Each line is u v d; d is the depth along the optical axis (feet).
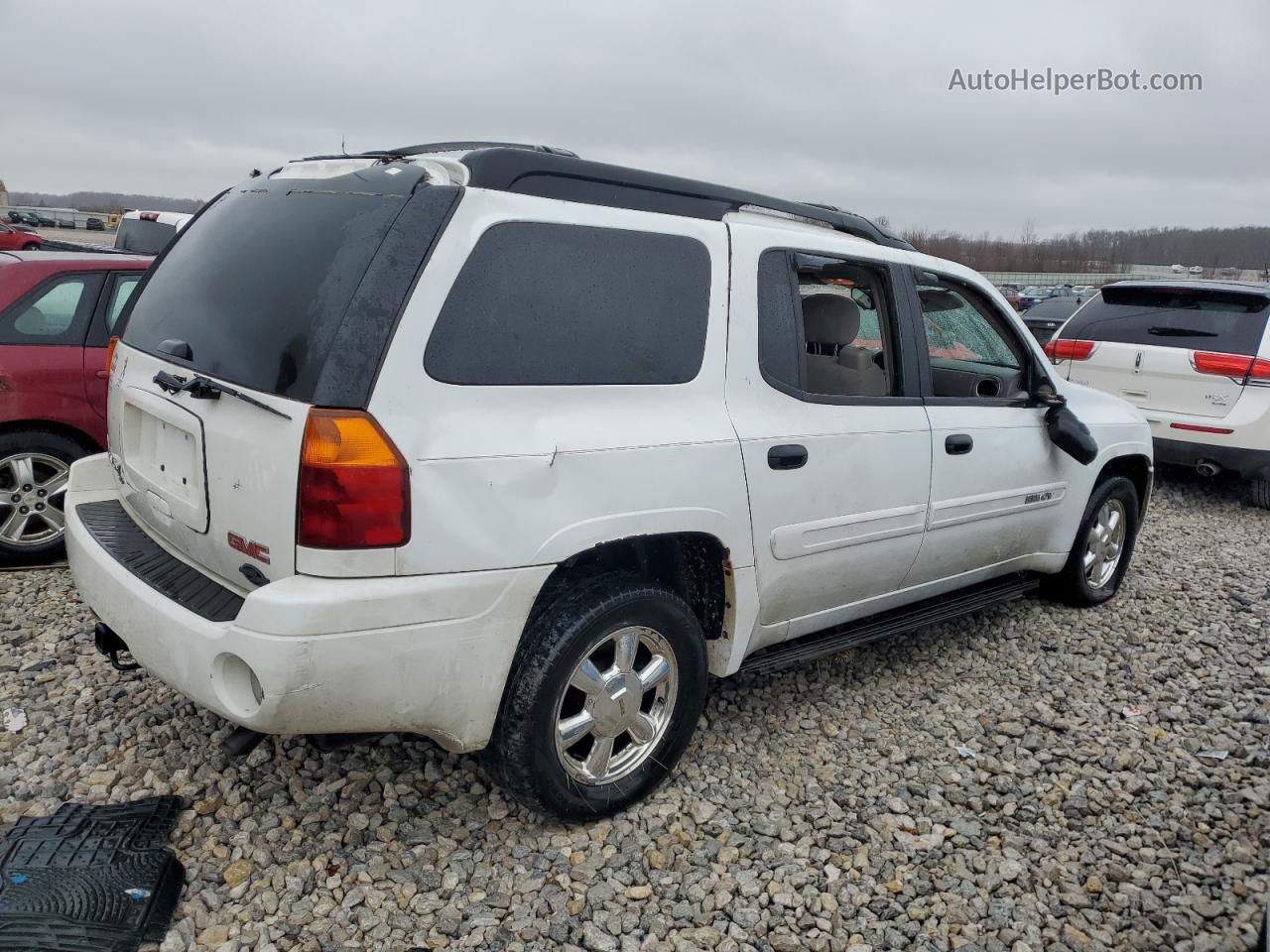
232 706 7.80
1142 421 16.62
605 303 8.98
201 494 8.57
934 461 12.17
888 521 11.66
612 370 9.02
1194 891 9.25
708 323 9.80
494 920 8.25
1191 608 17.21
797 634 11.41
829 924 8.48
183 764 10.16
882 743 11.69
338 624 7.46
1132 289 26.73
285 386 7.71
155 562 9.24
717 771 10.80
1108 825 10.25
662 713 9.97
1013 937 8.48
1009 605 16.79
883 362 12.23
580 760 9.61
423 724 8.20
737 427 9.89
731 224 10.23
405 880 8.68
